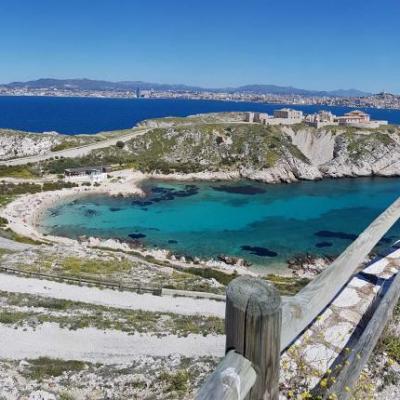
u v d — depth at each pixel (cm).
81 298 3028
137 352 2081
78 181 9844
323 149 13612
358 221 7769
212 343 2195
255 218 7844
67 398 1456
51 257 4156
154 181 10819
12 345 2120
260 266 5497
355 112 15912
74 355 2042
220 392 246
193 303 3030
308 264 5581
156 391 1441
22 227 6706
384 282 891
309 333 701
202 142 13262
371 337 554
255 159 12356
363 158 12888
